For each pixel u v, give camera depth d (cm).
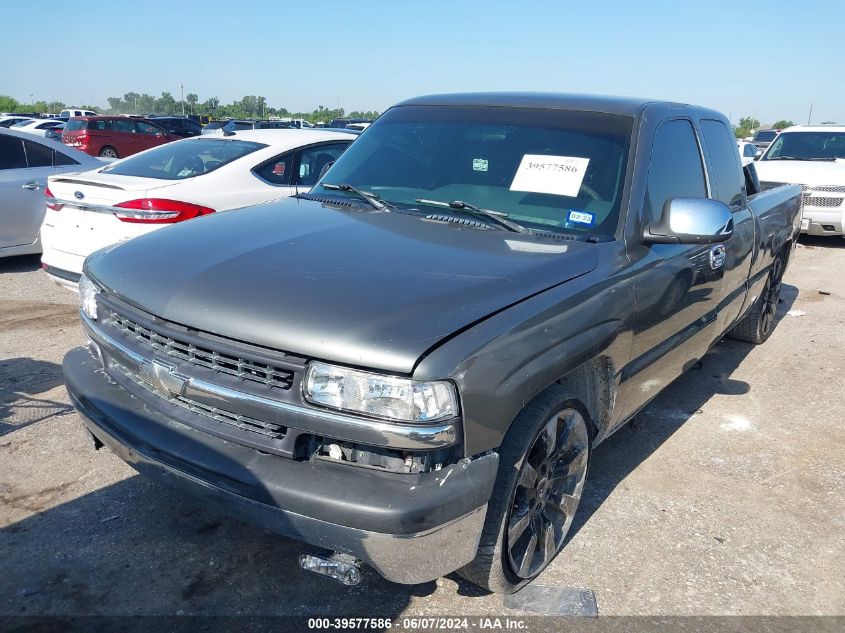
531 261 285
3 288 709
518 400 247
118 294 278
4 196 757
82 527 318
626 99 394
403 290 249
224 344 244
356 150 408
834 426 474
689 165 408
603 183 339
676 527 349
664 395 520
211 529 322
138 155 671
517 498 280
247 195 615
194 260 279
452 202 341
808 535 348
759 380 556
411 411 223
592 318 283
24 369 490
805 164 1155
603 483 388
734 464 416
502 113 386
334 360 228
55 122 3112
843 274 941
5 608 268
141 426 265
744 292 508
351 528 225
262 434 244
